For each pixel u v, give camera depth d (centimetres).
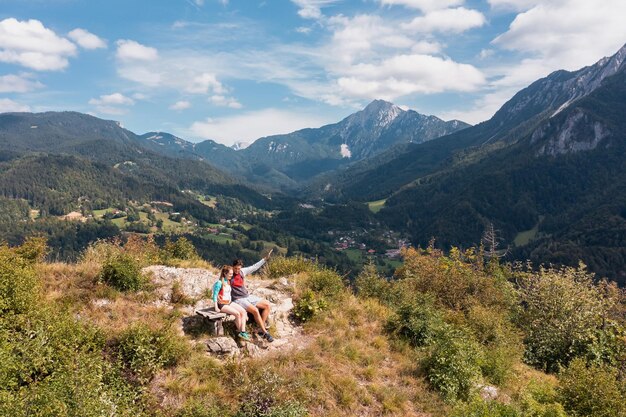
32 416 423
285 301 1006
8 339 558
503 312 1661
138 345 641
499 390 870
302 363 749
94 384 493
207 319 800
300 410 598
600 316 1534
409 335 1016
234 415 574
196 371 661
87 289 849
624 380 1002
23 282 705
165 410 564
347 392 692
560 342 1438
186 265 1222
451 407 729
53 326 601
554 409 749
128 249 1284
